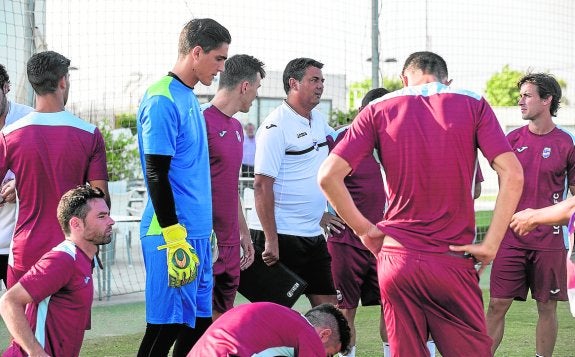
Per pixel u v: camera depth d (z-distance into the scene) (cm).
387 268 1309
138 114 1507
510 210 1270
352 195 1945
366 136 1309
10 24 2834
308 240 1950
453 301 1291
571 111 6247
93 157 1570
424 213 1284
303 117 1927
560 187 1984
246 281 1894
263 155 1880
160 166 1459
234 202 1772
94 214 1357
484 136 1279
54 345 1338
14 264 1553
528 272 1969
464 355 1309
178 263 1467
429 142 1270
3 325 2403
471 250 1277
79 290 1353
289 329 1165
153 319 1520
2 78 1695
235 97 1752
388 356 1966
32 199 1528
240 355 1127
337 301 1992
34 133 1519
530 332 2333
